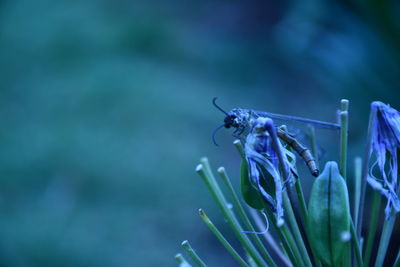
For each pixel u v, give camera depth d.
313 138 0.42
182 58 2.29
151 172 1.47
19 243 1.21
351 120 0.97
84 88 1.94
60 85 2.02
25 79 2.10
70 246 1.21
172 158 1.53
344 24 0.97
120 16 2.71
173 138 1.63
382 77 0.93
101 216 1.32
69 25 2.51
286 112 1.85
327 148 1.02
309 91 1.94
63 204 1.37
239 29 2.68
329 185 0.37
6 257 1.17
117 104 1.82
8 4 2.77
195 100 1.88
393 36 0.91
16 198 1.39
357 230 0.39
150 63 2.20
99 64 2.15
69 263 1.17
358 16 0.95
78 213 1.33
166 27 2.61
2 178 1.46
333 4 0.98
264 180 0.38
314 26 1.01
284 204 0.38
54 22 2.53
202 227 1.25
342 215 0.37
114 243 1.23
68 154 1.55
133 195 1.39
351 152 0.89
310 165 0.41
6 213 1.33
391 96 0.92
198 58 2.30
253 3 2.85
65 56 2.25
